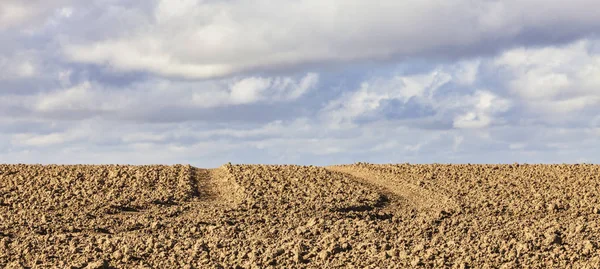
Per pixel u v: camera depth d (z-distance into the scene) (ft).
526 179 89.81
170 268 47.75
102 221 67.77
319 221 67.10
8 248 54.29
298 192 81.15
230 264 48.70
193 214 71.31
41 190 78.33
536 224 64.90
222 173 92.38
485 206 77.46
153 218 69.10
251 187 82.48
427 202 80.23
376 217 73.61
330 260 50.06
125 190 79.51
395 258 49.57
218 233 63.26
